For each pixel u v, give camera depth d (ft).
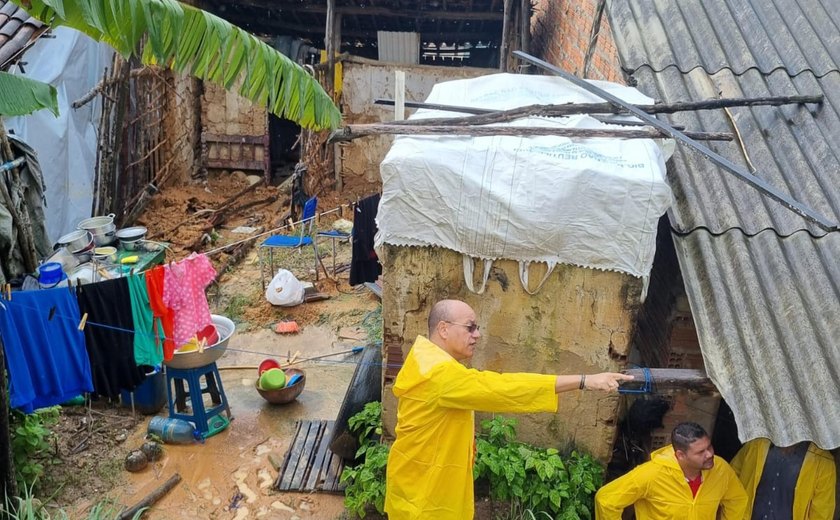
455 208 12.19
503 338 13.29
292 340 25.84
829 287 11.69
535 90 15.55
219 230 38.29
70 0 9.45
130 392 19.34
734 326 11.39
